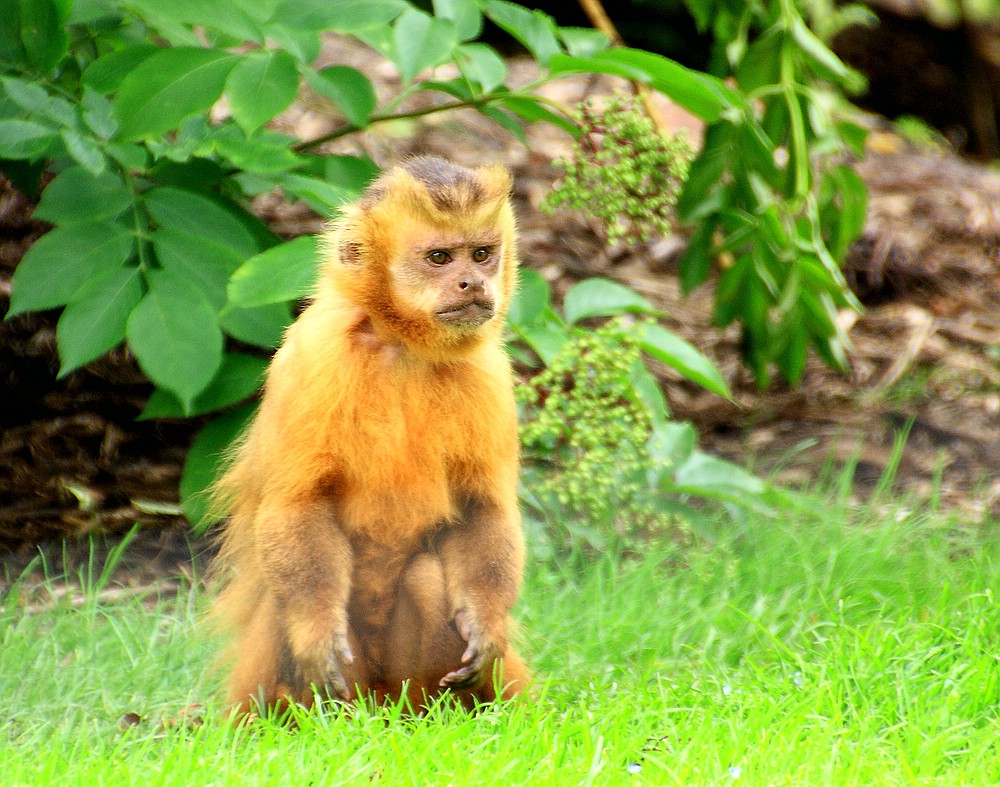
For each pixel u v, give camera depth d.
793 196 12.17
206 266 9.38
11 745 7.43
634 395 11.25
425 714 8.15
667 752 7.07
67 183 9.48
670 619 9.75
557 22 23.53
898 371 15.73
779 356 12.67
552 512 11.88
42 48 9.73
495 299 7.98
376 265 7.91
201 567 11.29
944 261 17.52
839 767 6.80
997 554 11.04
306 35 9.29
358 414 7.83
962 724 7.33
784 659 8.67
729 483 11.38
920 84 24.84
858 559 10.80
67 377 13.05
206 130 9.83
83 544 11.55
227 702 8.27
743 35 12.73
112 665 9.06
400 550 8.16
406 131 17.11
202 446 10.18
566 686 8.54
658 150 11.08
